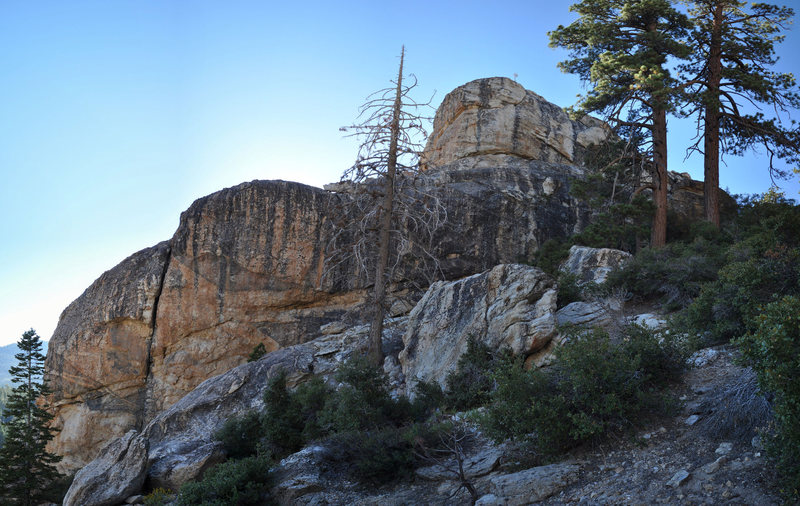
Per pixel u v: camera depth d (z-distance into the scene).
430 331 19.28
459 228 30.08
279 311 29.11
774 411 8.34
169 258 29.75
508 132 34.88
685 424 10.73
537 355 16.33
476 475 11.86
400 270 29.23
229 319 28.59
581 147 35.91
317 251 29.52
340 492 13.12
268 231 29.44
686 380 12.38
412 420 15.33
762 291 13.05
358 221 25.17
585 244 26.91
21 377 25.94
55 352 29.75
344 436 14.05
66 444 28.08
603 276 21.47
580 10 28.11
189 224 29.45
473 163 34.16
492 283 18.53
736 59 28.27
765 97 26.02
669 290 18.77
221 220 29.50
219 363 28.12
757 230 21.62
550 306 16.94
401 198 24.86
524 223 30.69
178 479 16.02
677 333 13.02
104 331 28.88
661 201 25.78
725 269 14.23
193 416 20.38
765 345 8.21
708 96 23.52
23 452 23.89
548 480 10.40
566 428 11.13
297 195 30.09
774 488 8.21
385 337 23.80
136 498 15.40
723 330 13.27
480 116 35.50
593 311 17.52
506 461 11.97
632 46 26.98
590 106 26.95
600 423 11.05
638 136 26.89
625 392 11.21
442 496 11.60
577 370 11.28
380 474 13.16
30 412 25.58
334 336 25.88
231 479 13.23
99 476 15.73
